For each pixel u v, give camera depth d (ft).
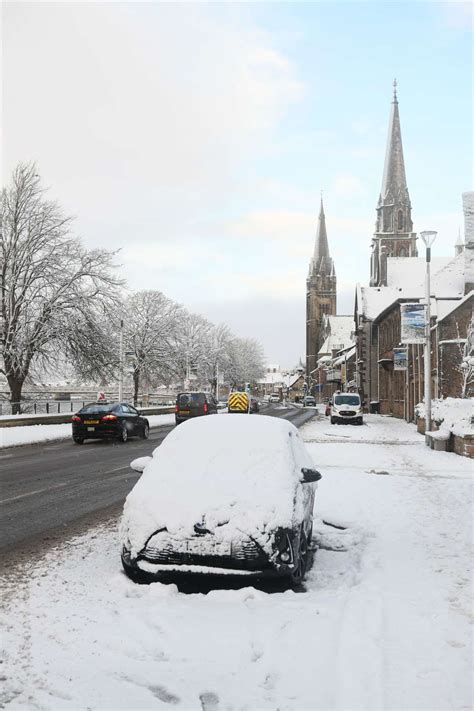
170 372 197.67
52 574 20.68
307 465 23.54
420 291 141.90
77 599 17.92
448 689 12.44
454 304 129.49
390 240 288.71
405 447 70.69
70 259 114.52
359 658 13.76
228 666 13.57
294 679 13.00
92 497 37.11
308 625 15.94
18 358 107.24
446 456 60.34
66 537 26.63
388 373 169.89
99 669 13.41
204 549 18.52
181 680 12.95
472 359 91.81
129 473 47.85
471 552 23.50
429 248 78.18
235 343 401.08
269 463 20.95
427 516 30.37
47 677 13.00
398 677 12.96
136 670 13.35
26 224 112.88
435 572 20.83
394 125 289.94
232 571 18.43
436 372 109.81
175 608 17.08
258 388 568.82
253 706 11.92
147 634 15.19
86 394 201.16
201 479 20.13
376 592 18.54
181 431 23.61
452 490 38.45
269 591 19.15
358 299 197.06
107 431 74.28
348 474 45.75
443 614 16.66
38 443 78.23
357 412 119.85
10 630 15.46
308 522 22.90
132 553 19.15
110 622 16.02
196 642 14.78
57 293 110.83
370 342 189.47
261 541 18.47
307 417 154.10
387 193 289.94
